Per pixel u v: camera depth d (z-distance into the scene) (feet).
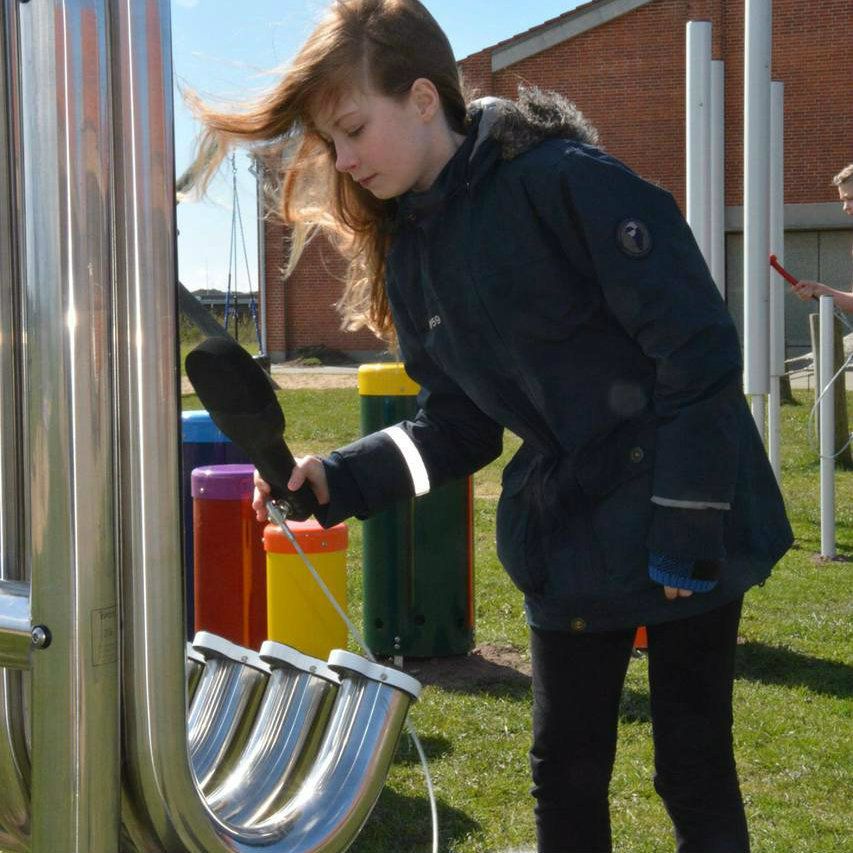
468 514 14.66
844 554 20.79
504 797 10.43
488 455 6.97
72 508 3.02
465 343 6.18
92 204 3.01
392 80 5.65
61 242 2.99
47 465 3.02
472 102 6.21
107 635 3.09
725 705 6.36
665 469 5.66
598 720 6.44
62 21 2.97
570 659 6.34
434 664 14.48
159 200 3.18
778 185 20.99
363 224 6.66
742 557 6.06
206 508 12.35
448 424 6.82
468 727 12.19
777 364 20.29
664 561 5.68
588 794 6.50
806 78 73.61
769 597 17.65
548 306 5.91
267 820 3.80
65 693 3.04
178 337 3.26
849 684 13.56
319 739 4.15
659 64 73.97
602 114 75.10
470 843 9.43
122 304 3.18
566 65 75.15
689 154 16.17
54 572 3.03
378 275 6.91
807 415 40.83
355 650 14.64
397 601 14.40
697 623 6.19
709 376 5.62
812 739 11.73
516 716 12.52
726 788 6.40
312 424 43.62
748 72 16.22
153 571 3.21
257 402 4.48
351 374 71.97
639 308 5.62
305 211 6.73
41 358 3.01
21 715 3.27
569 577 6.11
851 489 27.86
